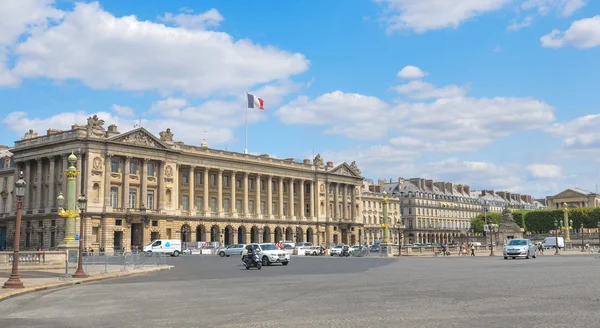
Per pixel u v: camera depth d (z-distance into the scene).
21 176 31.17
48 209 105.31
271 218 139.62
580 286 26.69
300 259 79.25
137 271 47.94
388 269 46.81
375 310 19.22
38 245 106.94
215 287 30.91
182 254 106.75
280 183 144.50
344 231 162.38
